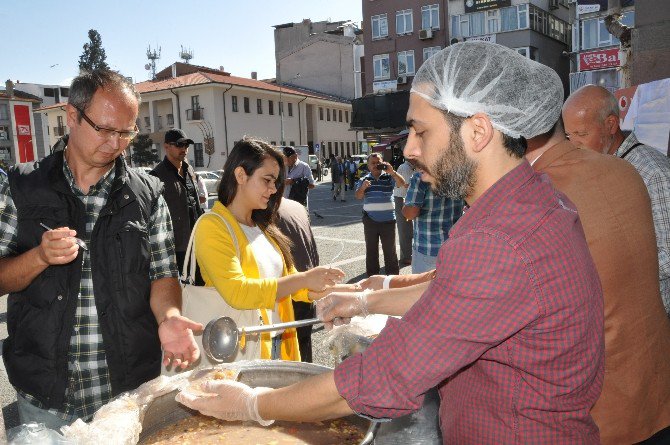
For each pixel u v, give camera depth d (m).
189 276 2.31
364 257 8.72
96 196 1.86
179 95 41.03
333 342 1.79
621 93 5.24
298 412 1.17
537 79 1.09
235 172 2.34
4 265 1.62
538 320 1.01
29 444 1.18
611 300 1.50
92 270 1.78
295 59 54.19
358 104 35.72
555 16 35.31
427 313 1.03
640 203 1.54
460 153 1.11
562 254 1.02
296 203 3.47
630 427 1.52
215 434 1.50
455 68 1.08
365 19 36.53
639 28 5.38
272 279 2.15
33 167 1.81
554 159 1.60
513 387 1.07
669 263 2.22
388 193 6.54
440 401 1.33
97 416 1.36
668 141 4.52
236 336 1.71
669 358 1.58
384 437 1.41
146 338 1.86
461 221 1.12
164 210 2.00
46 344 1.73
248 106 42.75
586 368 1.07
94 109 1.70
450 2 34.00
